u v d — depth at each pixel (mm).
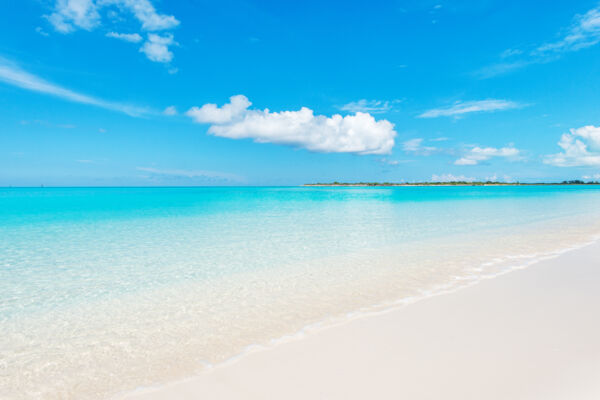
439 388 3254
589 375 3328
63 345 4645
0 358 4305
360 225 17250
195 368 3914
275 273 8211
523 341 4129
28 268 8969
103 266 9141
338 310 5547
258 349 4293
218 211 27172
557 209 26219
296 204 36250
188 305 6117
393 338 4375
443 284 6723
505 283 6602
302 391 3332
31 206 32938
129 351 4414
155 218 21609
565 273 7234
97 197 55250
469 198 46812
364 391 3271
